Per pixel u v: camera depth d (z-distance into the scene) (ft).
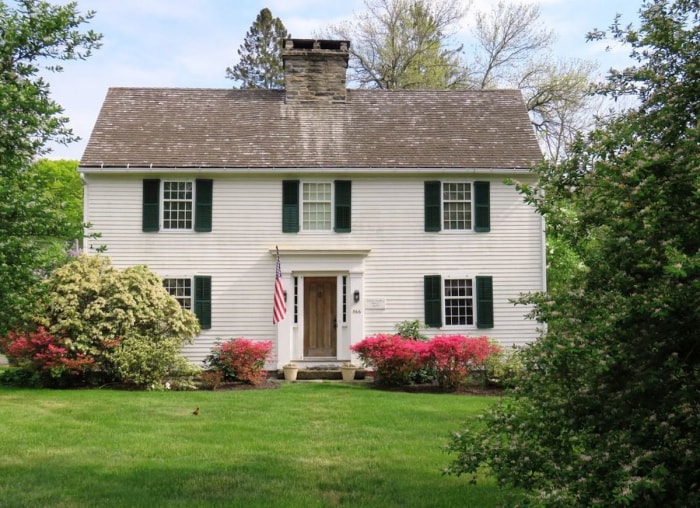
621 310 16.24
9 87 27.66
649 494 16.07
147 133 73.31
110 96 78.13
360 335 69.77
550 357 16.67
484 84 125.49
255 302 69.97
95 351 58.59
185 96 79.20
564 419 18.54
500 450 19.75
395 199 71.41
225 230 70.33
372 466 30.25
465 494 26.07
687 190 16.49
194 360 68.95
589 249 18.74
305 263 70.03
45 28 29.17
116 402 48.44
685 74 19.22
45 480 27.43
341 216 71.00
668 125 19.01
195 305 69.46
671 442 16.70
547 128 117.91
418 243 71.15
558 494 16.19
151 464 30.19
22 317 30.53
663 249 16.34
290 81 78.74
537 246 71.51
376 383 63.21
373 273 70.74
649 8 20.35
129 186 69.87
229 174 70.54
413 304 70.69
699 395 16.70
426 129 76.18
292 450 33.27
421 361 59.57
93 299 61.11
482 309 70.59
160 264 69.72
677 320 16.63
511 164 71.67
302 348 70.33
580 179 19.81
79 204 147.64
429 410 45.60
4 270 27.66
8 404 47.24
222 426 39.29
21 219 28.66
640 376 17.02
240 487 26.76
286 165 70.44
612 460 16.55
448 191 72.02
